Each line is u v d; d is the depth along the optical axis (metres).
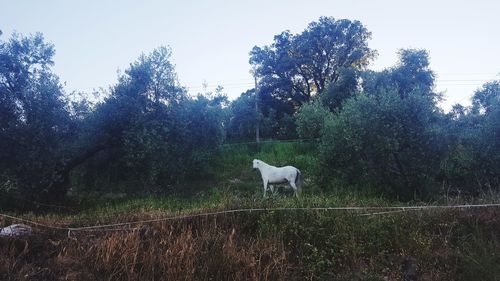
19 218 8.13
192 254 5.99
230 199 8.89
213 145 16.25
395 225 7.13
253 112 25.08
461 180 12.43
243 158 18.50
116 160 15.29
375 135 11.62
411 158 11.59
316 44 37.53
